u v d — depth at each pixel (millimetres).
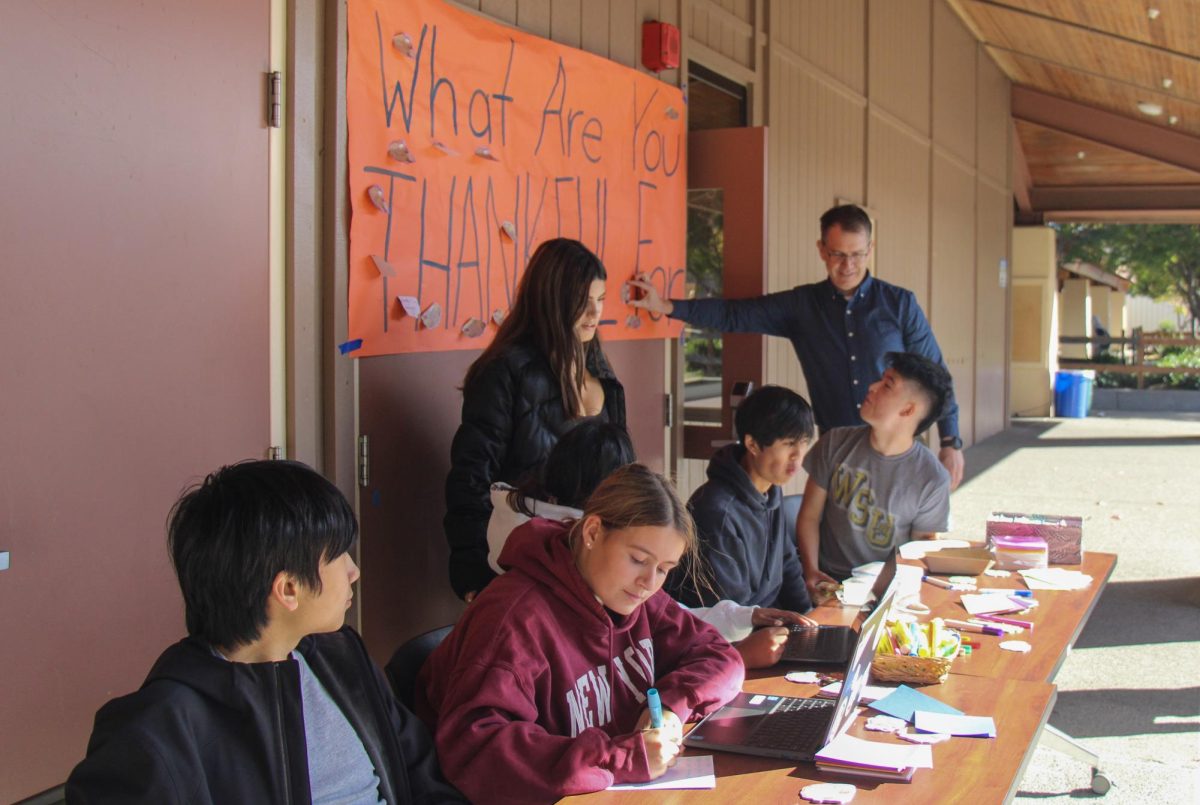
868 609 2529
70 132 2410
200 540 1619
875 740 2113
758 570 3178
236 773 1608
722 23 5977
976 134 13070
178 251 2678
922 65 10453
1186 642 5426
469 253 3697
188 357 2711
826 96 7703
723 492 3107
